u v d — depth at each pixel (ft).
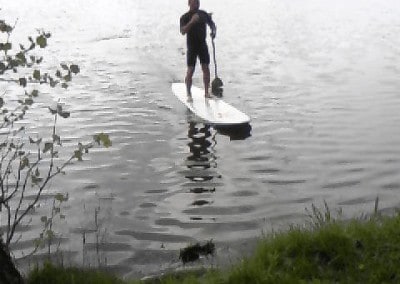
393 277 13.65
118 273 19.06
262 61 62.18
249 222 22.89
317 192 25.86
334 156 30.71
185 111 40.91
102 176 28.25
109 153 31.76
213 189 26.48
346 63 59.72
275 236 16.67
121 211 24.22
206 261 19.47
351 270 13.92
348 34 81.25
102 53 69.67
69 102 44.45
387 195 25.29
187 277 15.53
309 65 59.11
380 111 39.99
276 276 13.79
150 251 20.63
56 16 107.14
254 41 76.33
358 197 25.16
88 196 25.81
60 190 26.43
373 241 15.02
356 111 40.14
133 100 44.93
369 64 58.80
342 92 46.34
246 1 130.82
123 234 22.07
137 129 36.58
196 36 42.55
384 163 29.40
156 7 121.70
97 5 126.52
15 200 25.17
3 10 113.60
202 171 28.86
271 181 27.35
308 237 15.48
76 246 21.09
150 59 65.31
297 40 76.79
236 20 99.09
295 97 45.01
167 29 90.43
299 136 34.53
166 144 33.37
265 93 46.70
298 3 125.70
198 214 23.81
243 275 14.02
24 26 92.68
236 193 25.90
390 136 34.01
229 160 30.45
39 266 18.53
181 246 20.98
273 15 105.70
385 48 68.85
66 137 34.94
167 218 23.45
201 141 33.91
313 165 29.40
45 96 46.42
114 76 55.31
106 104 43.73
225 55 66.54
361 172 28.22
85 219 23.43
